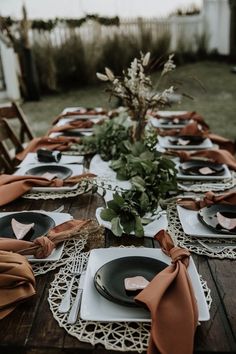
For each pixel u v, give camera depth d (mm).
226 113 5488
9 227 1269
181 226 1256
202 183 1620
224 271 1033
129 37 7500
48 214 1323
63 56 6938
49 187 1547
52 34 6801
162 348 760
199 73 8156
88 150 2035
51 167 1768
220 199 1375
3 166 2248
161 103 1852
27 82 6324
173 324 797
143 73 1815
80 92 6859
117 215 1216
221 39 9758
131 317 851
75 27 7020
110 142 1947
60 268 1046
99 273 974
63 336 821
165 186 1385
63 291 956
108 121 2088
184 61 9109
